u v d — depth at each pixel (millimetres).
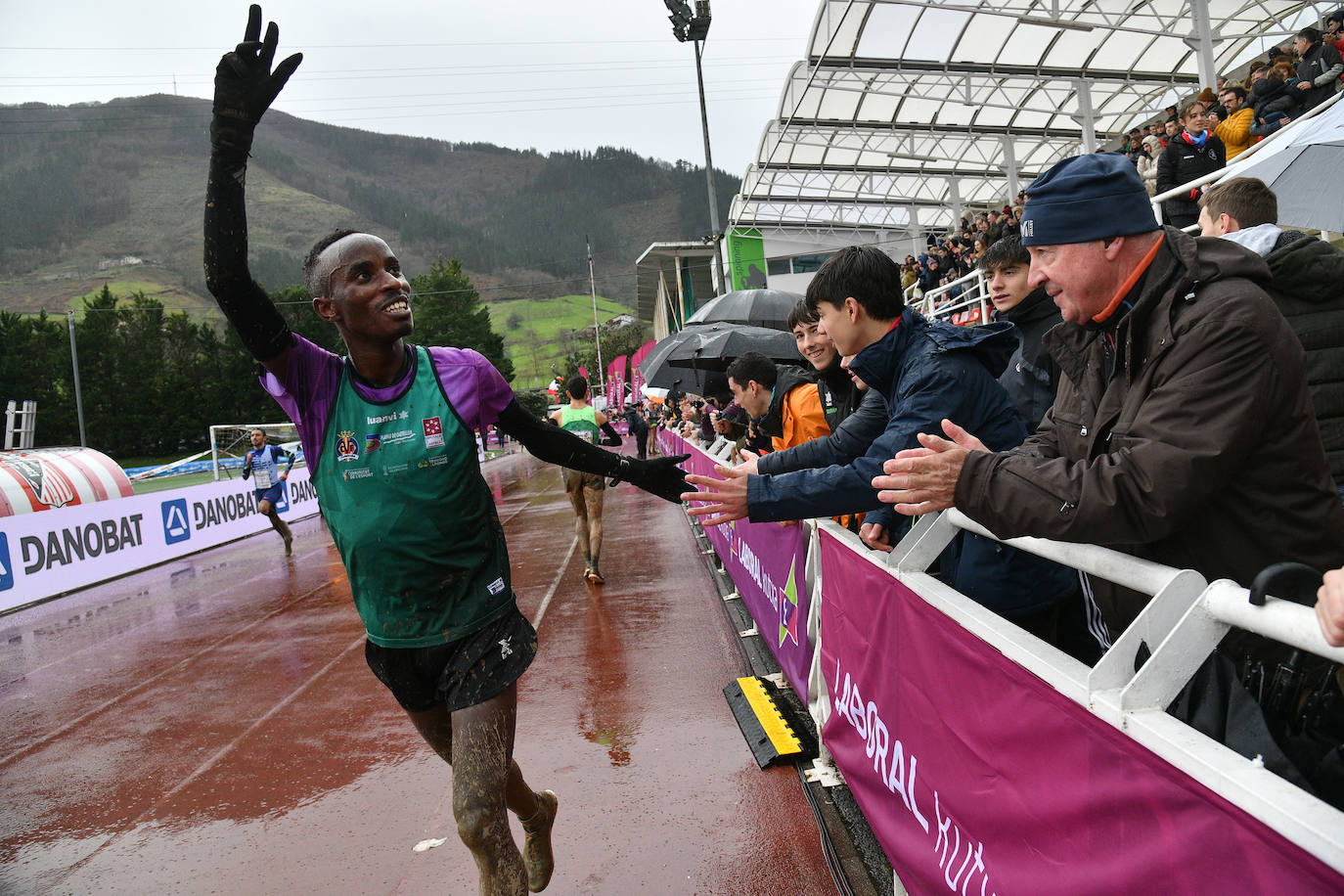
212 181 1764
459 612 1985
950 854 1755
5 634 7137
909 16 13664
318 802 3336
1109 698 1088
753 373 4082
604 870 2633
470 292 65812
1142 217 1377
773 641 4203
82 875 2926
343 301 1898
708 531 7469
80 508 9203
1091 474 1246
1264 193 2492
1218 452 1166
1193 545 1326
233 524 12422
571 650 4996
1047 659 1255
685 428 9648
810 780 3062
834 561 2822
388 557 1959
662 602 5965
